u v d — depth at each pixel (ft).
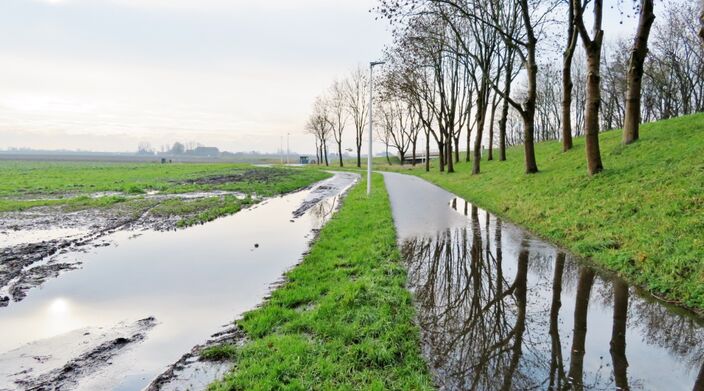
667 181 37.14
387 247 35.78
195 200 79.41
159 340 20.44
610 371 15.81
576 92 217.56
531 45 66.85
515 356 17.17
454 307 22.67
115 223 54.70
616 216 35.35
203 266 33.63
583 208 40.78
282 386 15.35
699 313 20.38
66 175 159.12
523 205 51.72
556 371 15.92
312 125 325.83
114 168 230.48
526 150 69.26
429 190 92.02
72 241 43.80
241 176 159.84
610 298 23.13
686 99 161.68
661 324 19.63
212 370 17.17
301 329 20.62
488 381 15.40
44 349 19.63
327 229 47.19
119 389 16.21
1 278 30.89
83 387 16.37
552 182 55.67
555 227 39.32
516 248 35.09
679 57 158.71
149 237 45.78
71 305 25.27
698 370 15.67
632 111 56.13
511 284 26.11
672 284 23.02
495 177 85.56
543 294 24.16
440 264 31.01
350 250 36.22
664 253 26.03
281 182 129.08
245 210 67.72
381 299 23.32
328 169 254.88
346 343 18.79
